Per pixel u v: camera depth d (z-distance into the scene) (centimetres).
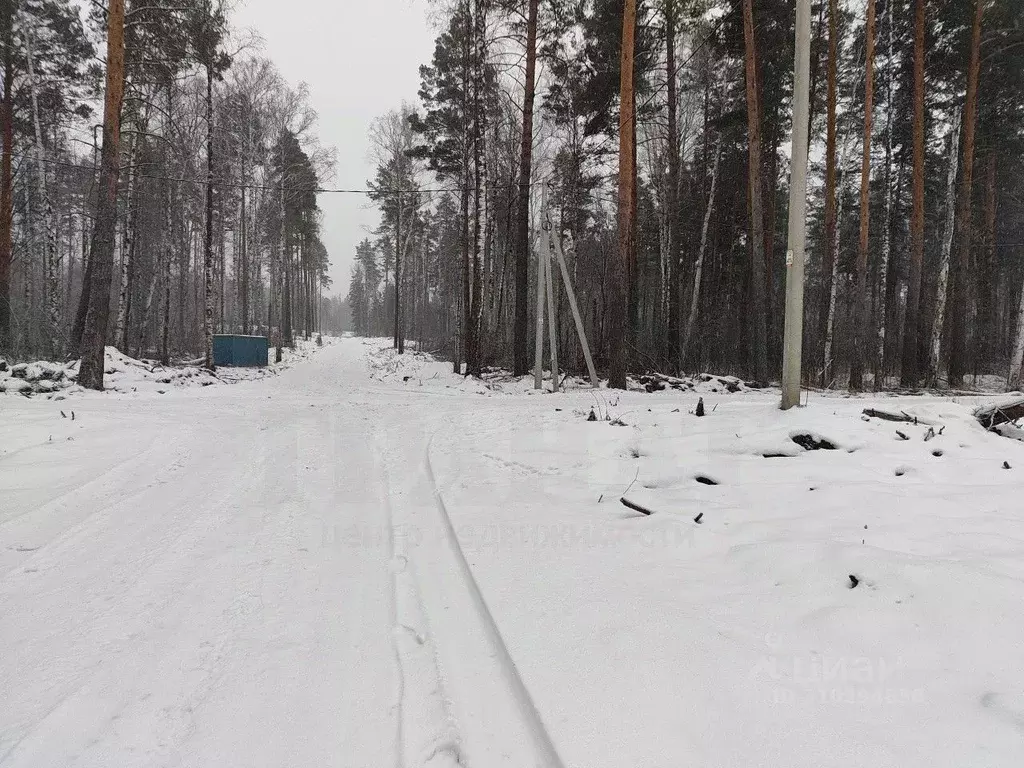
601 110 1855
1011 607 244
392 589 336
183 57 1806
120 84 1316
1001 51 1683
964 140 1778
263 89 2566
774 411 701
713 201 2286
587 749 187
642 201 2675
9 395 1184
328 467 658
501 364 2277
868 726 189
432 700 232
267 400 1334
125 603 318
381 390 1622
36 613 305
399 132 3006
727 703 205
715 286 2588
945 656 224
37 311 2283
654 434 670
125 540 418
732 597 290
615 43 1691
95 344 1334
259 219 3189
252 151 2619
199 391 1528
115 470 623
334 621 299
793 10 1650
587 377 1800
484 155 2072
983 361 2375
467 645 274
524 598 303
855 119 2152
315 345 5138
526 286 1858
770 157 2148
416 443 801
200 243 3794
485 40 1825
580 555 363
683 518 418
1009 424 588
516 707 226
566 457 630
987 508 388
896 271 2559
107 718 220
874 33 1664
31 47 1894
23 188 2136
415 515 478
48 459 654
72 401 1153
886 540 339
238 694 236
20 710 224
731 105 2192
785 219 2648
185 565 373
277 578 353
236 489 562
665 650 243
